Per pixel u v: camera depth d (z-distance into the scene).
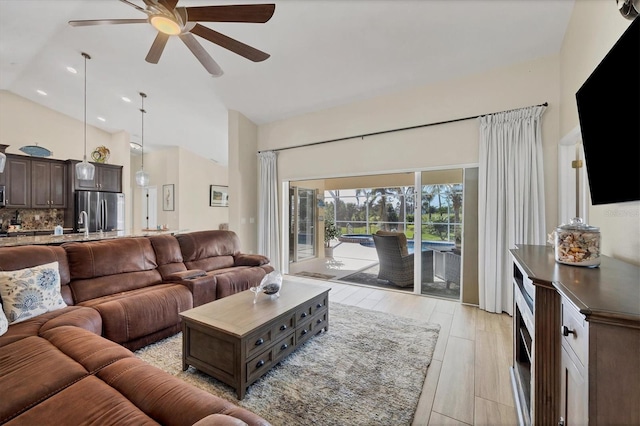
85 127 6.03
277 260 5.36
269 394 1.87
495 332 2.84
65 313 2.11
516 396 1.74
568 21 2.68
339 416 1.68
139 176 5.06
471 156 3.60
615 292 1.03
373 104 4.33
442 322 3.09
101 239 3.27
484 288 3.46
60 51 3.98
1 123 5.55
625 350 0.83
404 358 2.33
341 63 3.57
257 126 5.61
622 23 1.66
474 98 3.57
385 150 4.22
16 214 5.73
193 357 2.08
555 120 3.12
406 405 1.77
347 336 2.73
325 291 2.80
